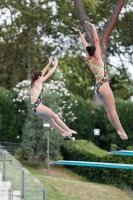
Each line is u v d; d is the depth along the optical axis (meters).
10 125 70.25
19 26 86.81
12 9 86.38
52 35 88.88
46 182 58.28
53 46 90.00
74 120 72.69
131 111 74.19
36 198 46.22
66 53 92.06
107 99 30.75
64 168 67.88
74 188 58.12
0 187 49.56
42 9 85.75
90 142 69.88
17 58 89.94
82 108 73.44
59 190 56.62
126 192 59.72
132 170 60.72
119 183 61.28
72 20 86.12
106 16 86.25
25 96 69.44
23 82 71.69
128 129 73.94
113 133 73.94
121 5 75.75
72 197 55.47
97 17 86.31
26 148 67.00
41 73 32.12
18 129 70.75
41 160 67.62
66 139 71.38
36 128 67.19
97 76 30.75
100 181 63.38
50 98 67.56
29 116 67.25
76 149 67.62
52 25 86.75
